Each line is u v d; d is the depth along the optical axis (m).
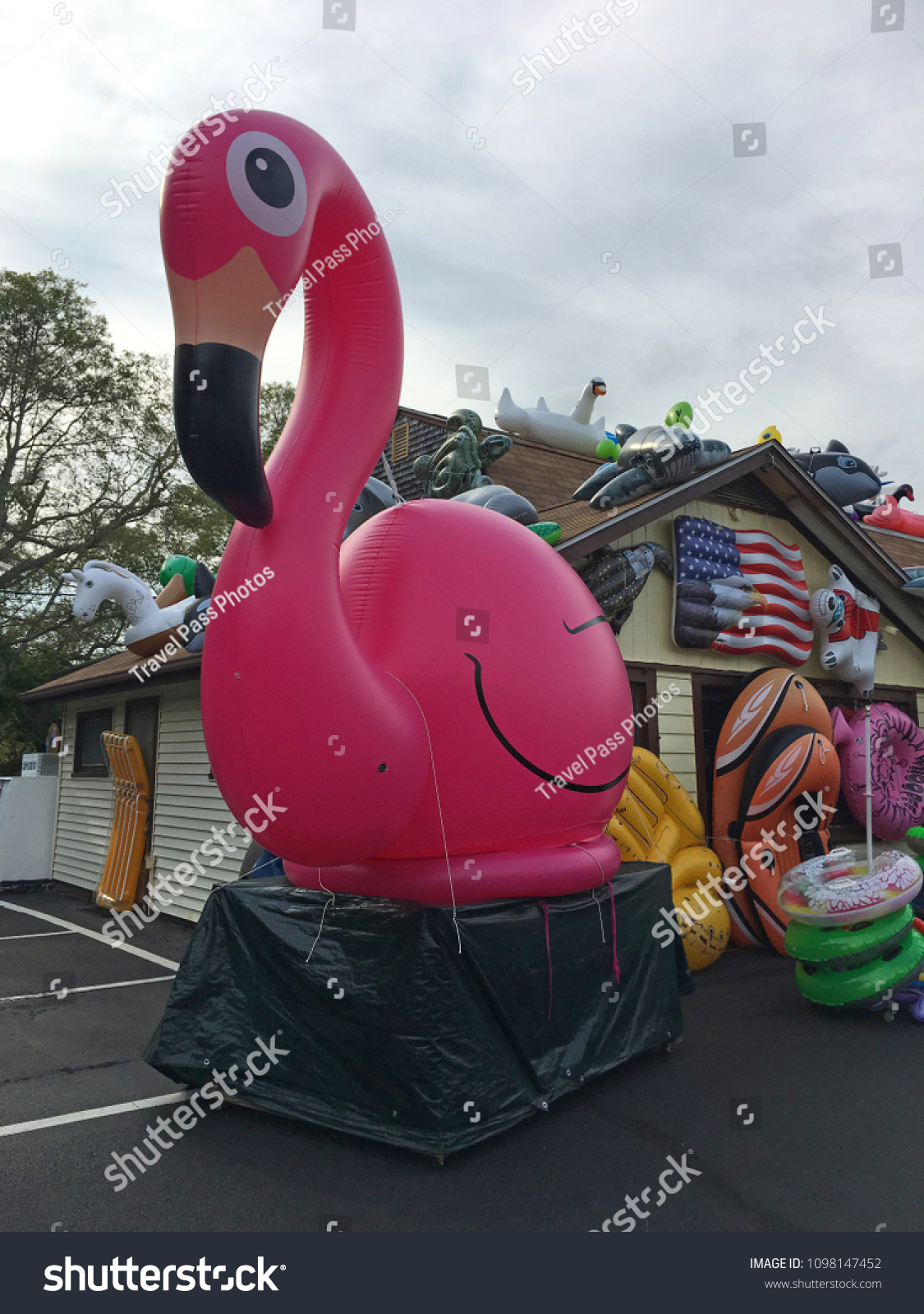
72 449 22.27
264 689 3.40
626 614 7.68
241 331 3.17
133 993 7.02
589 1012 4.69
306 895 4.41
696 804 8.26
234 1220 3.40
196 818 9.54
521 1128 4.23
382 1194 3.58
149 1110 4.56
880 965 5.91
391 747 3.61
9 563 22.45
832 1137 4.13
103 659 14.89
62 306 21.03
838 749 9.05
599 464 12.49
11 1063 5.34
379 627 4.06
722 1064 5.13
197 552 23.16
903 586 9.80
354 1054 4.11
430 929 3.98
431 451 11.97
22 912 11.10
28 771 14.08
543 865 4.32
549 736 4.16
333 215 3.74
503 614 4.17
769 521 9.42
